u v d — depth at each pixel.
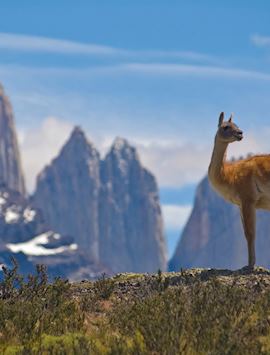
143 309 47.12
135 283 56.50
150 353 42.06
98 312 50.41
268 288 51.47
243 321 44.06
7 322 46.06
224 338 41.72
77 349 41.72
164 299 47.69
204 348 42.09
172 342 42.12
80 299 53.50
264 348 42.25
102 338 44.44
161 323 43.75
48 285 53.88
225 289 48.78
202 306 46.31
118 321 46.91
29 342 43.56
